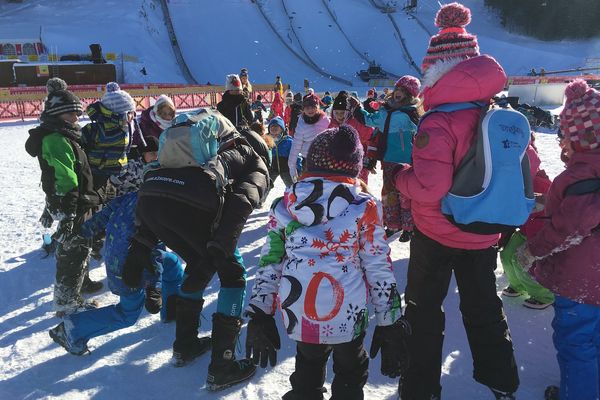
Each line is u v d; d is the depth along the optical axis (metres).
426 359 2.48
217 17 63.03
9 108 21.58
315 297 2.01
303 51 59.62
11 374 3.02
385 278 2.08
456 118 2.20
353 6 68.88
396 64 59.31
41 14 63.00
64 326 3.12
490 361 2.43
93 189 3.99
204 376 2.99
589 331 2.37
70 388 2.88
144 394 2.82
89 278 4.22
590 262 2.28
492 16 81.62
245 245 5.45
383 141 4.81
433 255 2.44
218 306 2.85
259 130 5.56
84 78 38.50
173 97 27.58
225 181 2.79
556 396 2.60
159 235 2.79
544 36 75.88
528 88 21.66
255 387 2.86
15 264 4.89
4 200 7.61
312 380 2.25
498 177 2.16
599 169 2.24
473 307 2.45
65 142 3.49
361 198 2.09
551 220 2.37
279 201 2.19
